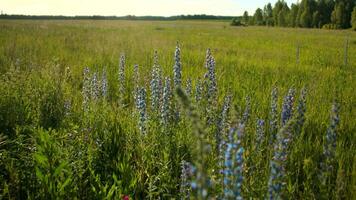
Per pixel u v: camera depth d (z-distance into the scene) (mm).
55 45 19750
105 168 5082
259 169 4734
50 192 4141
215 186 3727
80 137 5289
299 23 92125
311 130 6594
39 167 4551
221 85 9602
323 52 22219
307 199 4422
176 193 4699
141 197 4730
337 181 3975
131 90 9414
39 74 9125
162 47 20281
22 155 4902
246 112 6027
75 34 31734
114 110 7352
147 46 20547
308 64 16094
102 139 5824
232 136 2488
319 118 7148
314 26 89562
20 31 31547
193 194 3564
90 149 5031
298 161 5008
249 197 4055
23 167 4734
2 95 6676
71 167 4637
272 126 5469
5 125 6078
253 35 42125
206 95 6188
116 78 10953
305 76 12336
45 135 4875
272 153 4633
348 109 8117
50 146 4762
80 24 62250
